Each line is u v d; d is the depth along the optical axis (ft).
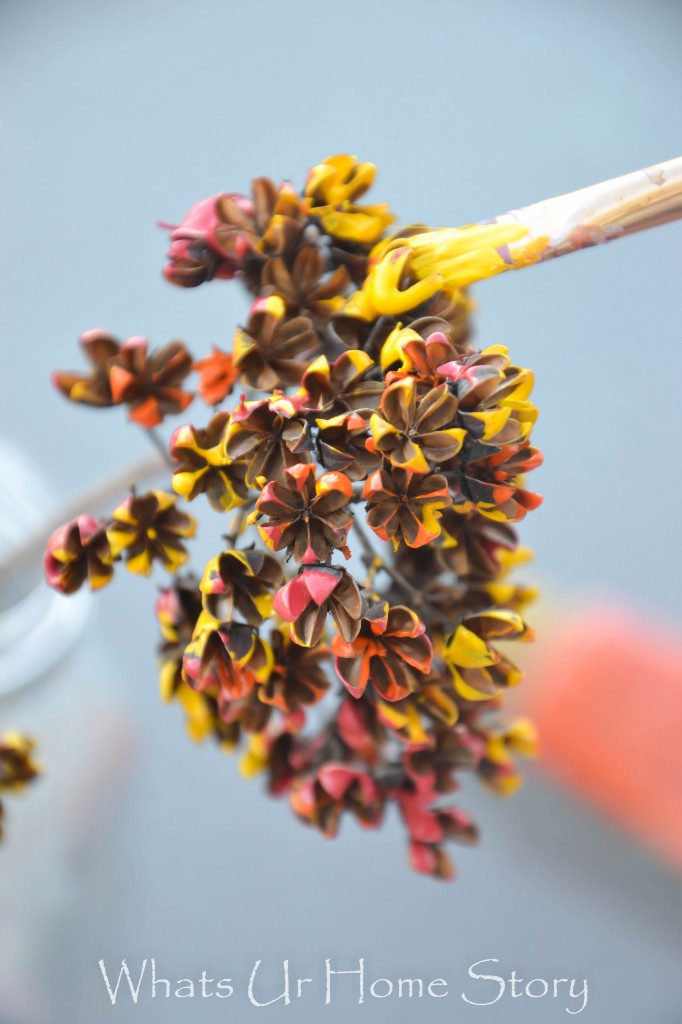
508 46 2.01
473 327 1.11
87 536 1.07
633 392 1.92
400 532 1.01
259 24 1.98
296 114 1.92
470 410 1.00
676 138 1.96
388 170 1.91
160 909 1.66
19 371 1.79
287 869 1.71
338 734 1.14
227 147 1.89
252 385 1.06
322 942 1.67
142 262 1.83
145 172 1.87
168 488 1.24
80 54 1.92
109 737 1.60
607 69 2.00
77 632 1.49
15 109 1.88
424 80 1.97
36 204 1.85
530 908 1.71
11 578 1.30
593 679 1.60
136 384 1.09
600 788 1.57
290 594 1.00
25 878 1.52
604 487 1.86
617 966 1.67
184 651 1.07
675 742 1.58
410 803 1.14
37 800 1.52
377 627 1.03
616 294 1.95
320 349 1.09
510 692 1.55
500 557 1.14
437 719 1.11
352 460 1.01
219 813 1.71
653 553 1.83
